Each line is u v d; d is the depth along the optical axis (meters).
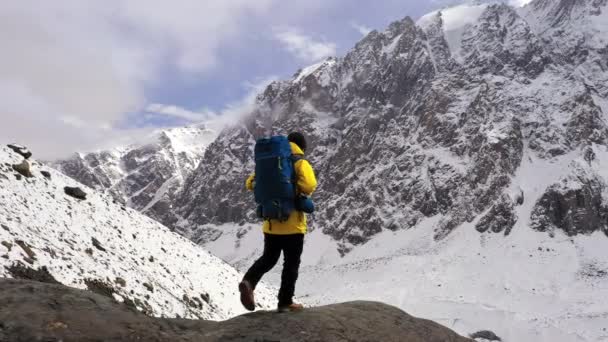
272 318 6.55
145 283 27.86
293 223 7.23
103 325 5.26
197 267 39.81
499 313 155.75
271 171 7.10
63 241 25.14
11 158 31.00
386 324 6.94
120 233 33.56
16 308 5.18
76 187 34.97
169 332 5.71
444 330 7.45
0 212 22.81
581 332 138.88
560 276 196.00
